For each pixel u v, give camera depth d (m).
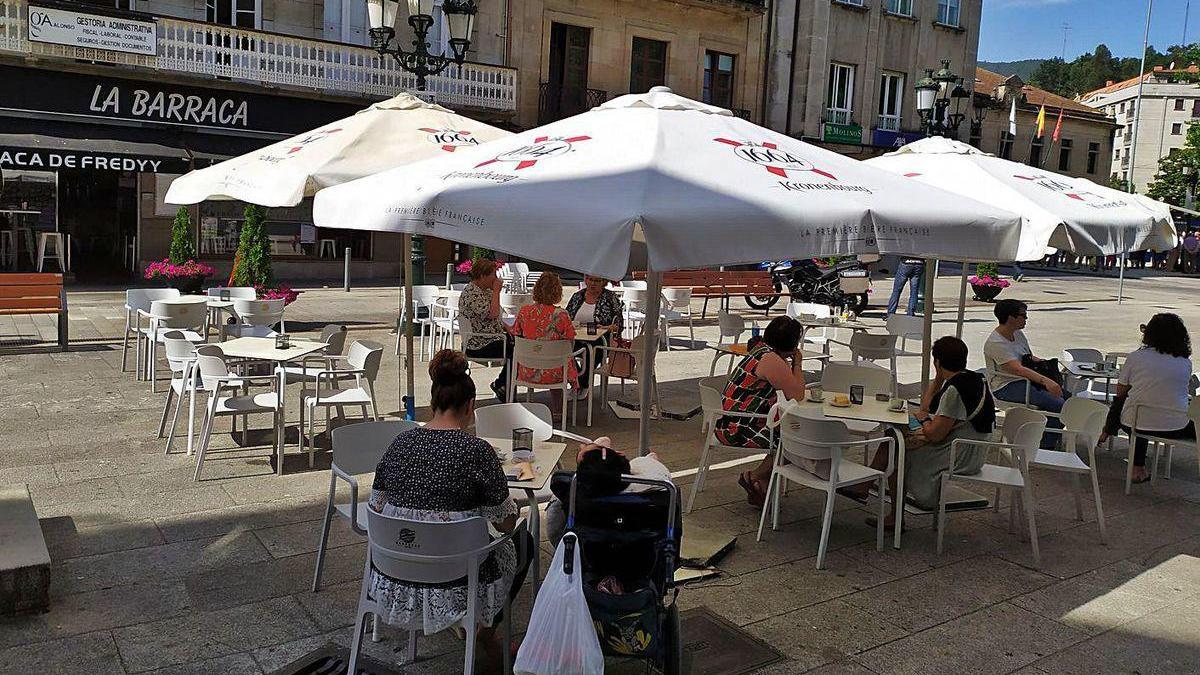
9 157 16.97
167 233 21.12
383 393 9.81
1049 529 6.42
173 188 7.33
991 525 6.45
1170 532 6.44
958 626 4.84
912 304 19.16
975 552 5.92
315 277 22.95
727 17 28.91
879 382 7.39
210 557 5.29
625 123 4.95
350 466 4.88
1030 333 17.39
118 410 8.60
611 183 4.05
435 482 3.84
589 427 8.87
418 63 12.45
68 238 20.62
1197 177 51.09
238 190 6.59
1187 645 4.70
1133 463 7.37
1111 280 35.31
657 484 3.98
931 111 17.55
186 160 18.86
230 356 7.24
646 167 4.19
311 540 5.59
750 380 6.51
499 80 23.56
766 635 4.66
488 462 3.93
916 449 6.03
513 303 13.04
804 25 30.45
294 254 22.80
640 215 3.68
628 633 3.64
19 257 20.23
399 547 3.75
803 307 12.79
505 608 4.02
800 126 30.84
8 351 11.39
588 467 4.00
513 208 3.99
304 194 6.70
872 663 4.41
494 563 3.96
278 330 13.59
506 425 5.59
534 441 5.43
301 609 4.70
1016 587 5.38
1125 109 88.94
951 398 5.92
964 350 6.14
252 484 6.60
